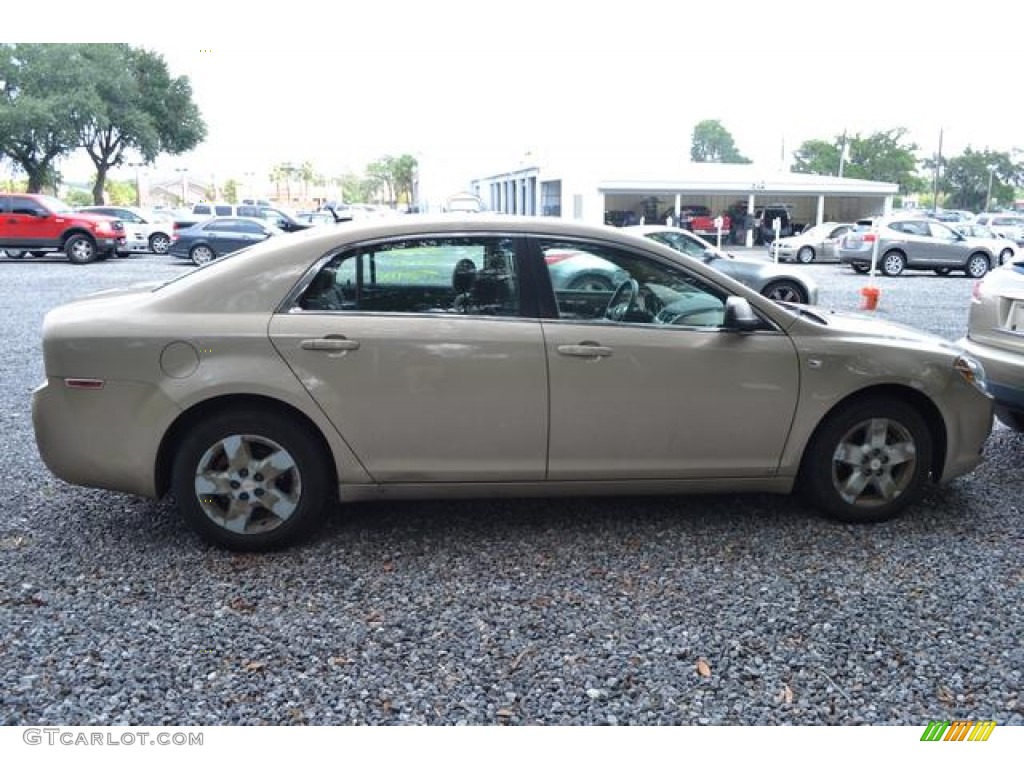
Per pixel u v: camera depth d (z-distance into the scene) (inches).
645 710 111.1
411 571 149.5
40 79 1494.8
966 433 172.2
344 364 148.3
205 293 150.1
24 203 917.2
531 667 120.0
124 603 136.8
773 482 166.4
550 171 1654.8
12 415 256.4
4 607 134.9
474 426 152.9
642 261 159.2
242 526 153.2
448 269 154.3
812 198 1594.5
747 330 157.2
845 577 148.3
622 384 155.4
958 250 915.4
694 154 4434.1
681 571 150.3
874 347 165.0
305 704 111.3
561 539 163.8
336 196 5000.0
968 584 146.1
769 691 115.3
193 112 1792.6
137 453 147.6
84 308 154.5
